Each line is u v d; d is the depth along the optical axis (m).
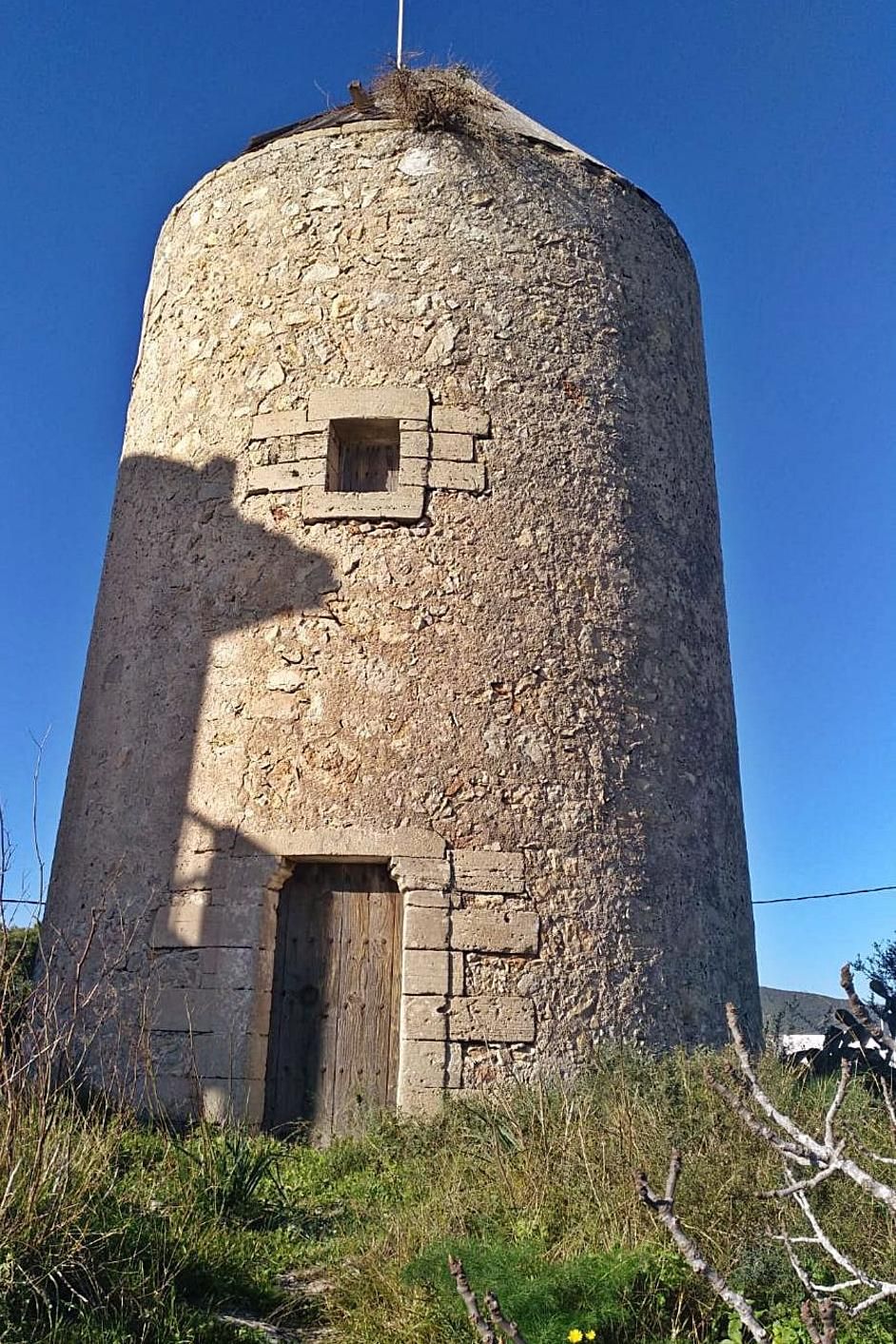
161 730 9.18
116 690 9.62
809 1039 10.83
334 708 8.74
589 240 10.37
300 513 9.25
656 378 10.46
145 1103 7.99
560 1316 4.29
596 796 8.80
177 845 8.77
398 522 9.13
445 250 9.88
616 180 10.80
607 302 10.26
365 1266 5.09
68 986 8.78
